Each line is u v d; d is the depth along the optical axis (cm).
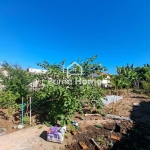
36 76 720
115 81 1115
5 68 823
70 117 511
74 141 408
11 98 583
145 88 1312
